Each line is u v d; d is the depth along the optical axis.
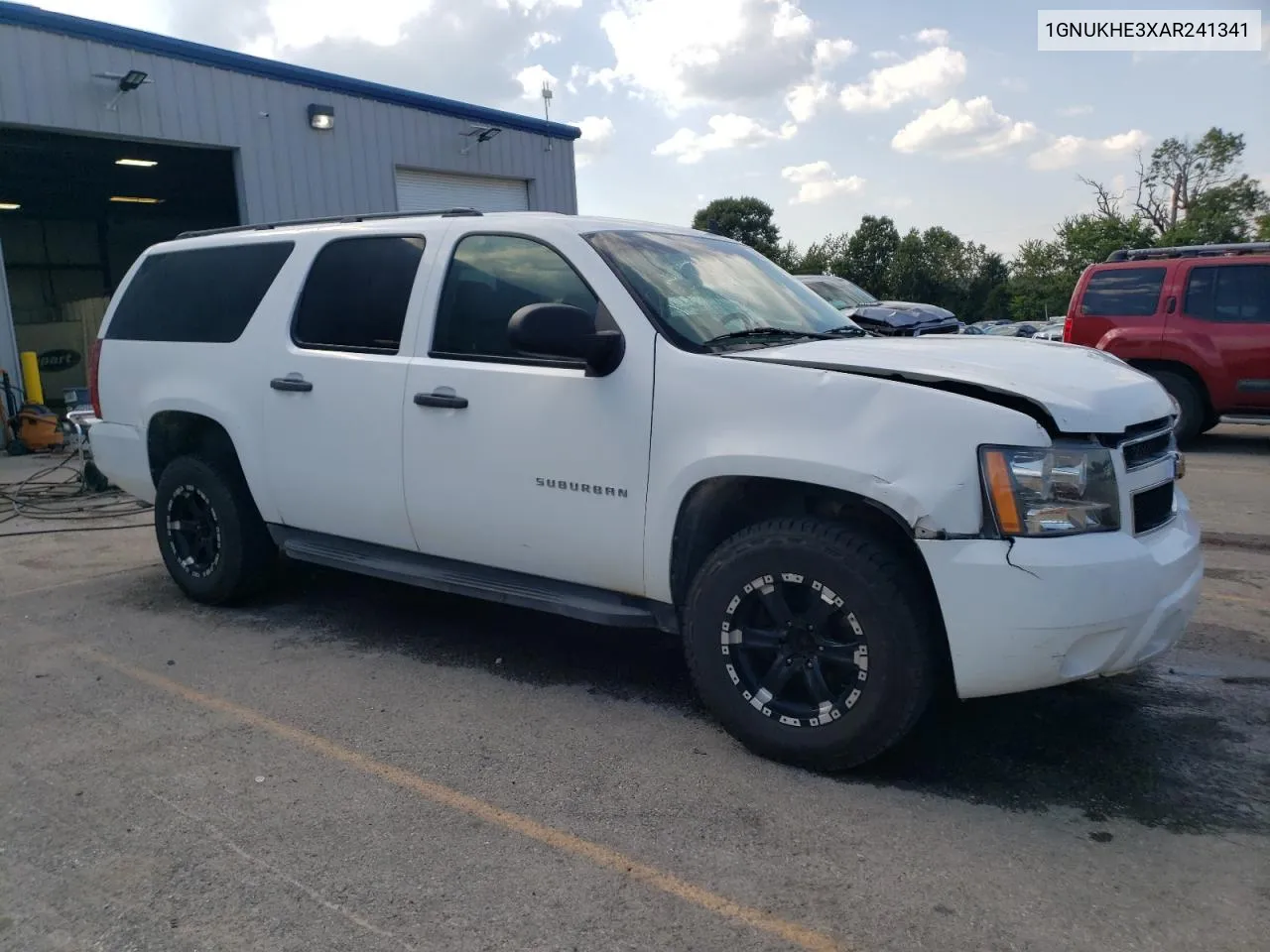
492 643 4.63
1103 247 65.31
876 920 2.44
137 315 5.39
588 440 3.59
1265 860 2.69
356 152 15.53
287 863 2.73
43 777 3.26
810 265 84.88
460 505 3.99
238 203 14.21
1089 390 3.08
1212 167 63.69
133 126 12.77
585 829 2.90
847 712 3.12
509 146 18.20
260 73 14.13
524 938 2.39
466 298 4.06
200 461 5.08
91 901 2.57
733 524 3.62
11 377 11.93
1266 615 4.85
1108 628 2.88
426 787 3.17
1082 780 3.19
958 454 2.90
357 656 4.44
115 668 4.30
